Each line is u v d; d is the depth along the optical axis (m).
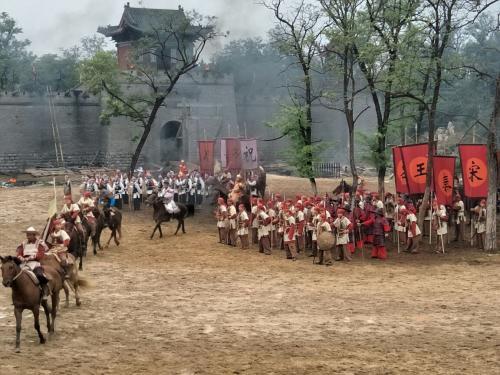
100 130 72.62
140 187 42.34
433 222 32.16
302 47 40.94
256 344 15.70
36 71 92.94
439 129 69.12
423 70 32.75
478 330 16.97
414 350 15.09
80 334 16.67
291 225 28.70
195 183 42.84
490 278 24.86
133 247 31.27
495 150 30.97
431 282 24.12
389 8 33.94
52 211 18.80
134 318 18.45
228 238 31.98
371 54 33.09
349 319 18.28
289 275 25.47
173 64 73.25
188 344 15.73
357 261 28.72
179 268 26.58
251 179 42.94
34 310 15.48
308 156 42.28
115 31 74.69
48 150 70.81
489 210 30.89
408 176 33.31
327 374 13.30
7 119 69.12
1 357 14.52
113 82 51.09
